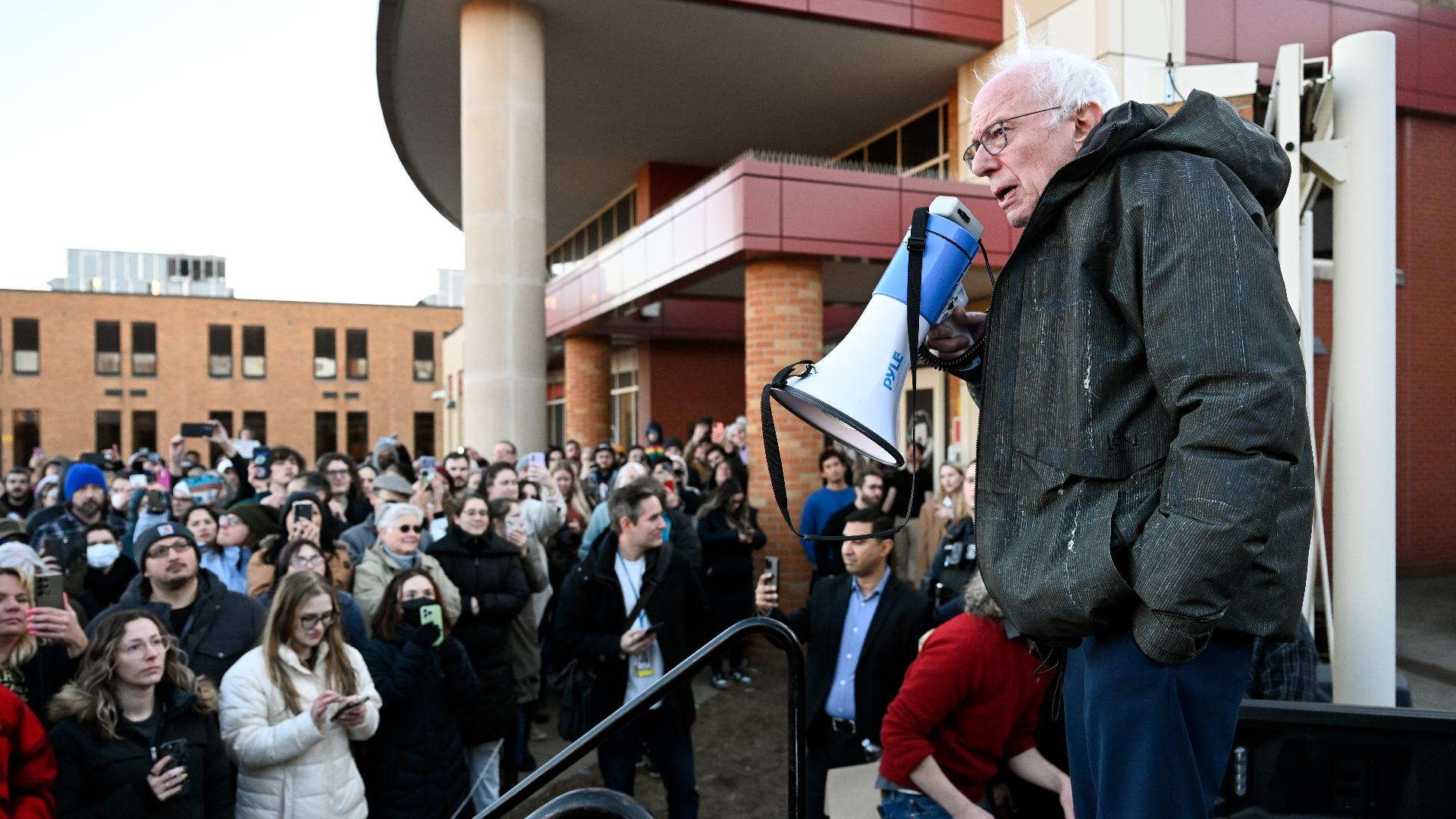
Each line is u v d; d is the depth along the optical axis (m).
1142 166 1.18
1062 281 1.25
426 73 12.51
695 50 11.36
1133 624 1.14
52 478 9.27
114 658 2.92
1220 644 1.19
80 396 36.12
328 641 3.51
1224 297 1.08
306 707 3.37
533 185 10.39
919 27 10.62
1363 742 1.98
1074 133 1.33
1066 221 1.25
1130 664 1.17
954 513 6.59
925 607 3.67
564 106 13.42
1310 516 1.24
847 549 3.68
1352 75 3.39
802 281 9.34
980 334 1.55
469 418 10.45
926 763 2.72
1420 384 10.95
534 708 5.91
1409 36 10.87
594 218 20.52
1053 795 3.19
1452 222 11.23
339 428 38.78
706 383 19.17
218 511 5.47
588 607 4.18
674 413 18.89
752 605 7.31
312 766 3.37
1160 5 9.50
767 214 8.97
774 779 5.31
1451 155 11.27
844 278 11.36
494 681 4.57
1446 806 1.92
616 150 15.66
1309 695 3.08
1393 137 3.39
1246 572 1.04
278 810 3.31
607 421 17.45
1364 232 3.37
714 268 9.98
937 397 12.48
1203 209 1.12
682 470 9.84
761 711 6.52
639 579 4.26
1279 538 1.20
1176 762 1.15
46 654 3.43
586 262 14.66
